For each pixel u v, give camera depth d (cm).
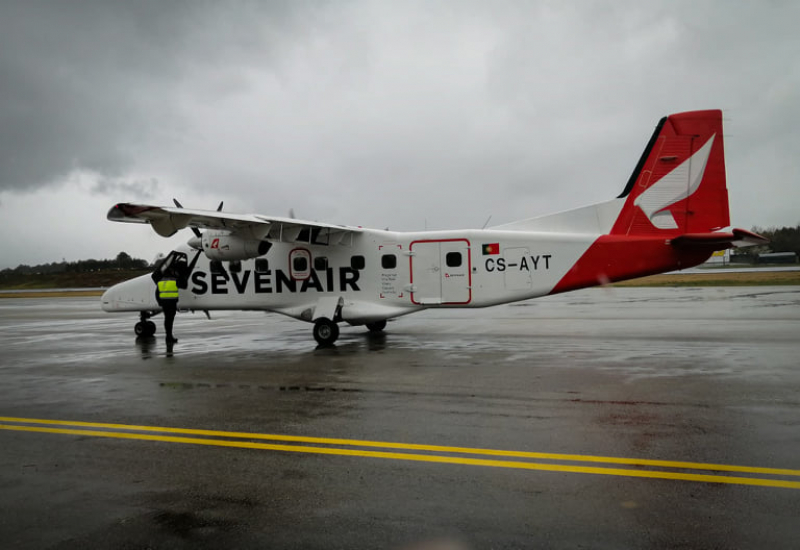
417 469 481
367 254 1411
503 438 561
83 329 1942
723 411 641
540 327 1652
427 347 1260
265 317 2453
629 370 914
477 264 1348
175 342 1470
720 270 6612
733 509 388
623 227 1300
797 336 1286
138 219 1234
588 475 456
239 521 391
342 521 387
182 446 561
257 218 1243
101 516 403
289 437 584
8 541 367
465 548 344
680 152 1269
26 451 554
